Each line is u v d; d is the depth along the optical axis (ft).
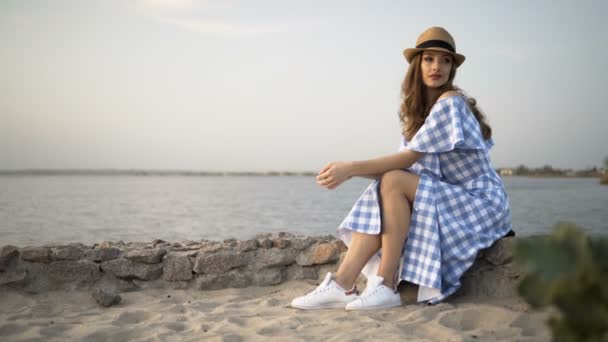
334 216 64.95
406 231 9.32
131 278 11.49
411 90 10.23
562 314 2.60
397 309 9.04
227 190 203.41
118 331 8.19
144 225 51.37
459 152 9.60
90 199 106.93
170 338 7.82
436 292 9.14
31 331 8.25
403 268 9.37
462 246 9.14
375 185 9.54
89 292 10.94
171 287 11.53
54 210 69.82
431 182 9.27
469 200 9.34
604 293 2.43
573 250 2.49
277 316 8.99
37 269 11.19
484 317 8.49
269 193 167.22
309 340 7.52
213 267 11.59
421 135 9.36
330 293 9.32
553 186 205.87
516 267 9.41
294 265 12.05
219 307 9.91
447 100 9.48
